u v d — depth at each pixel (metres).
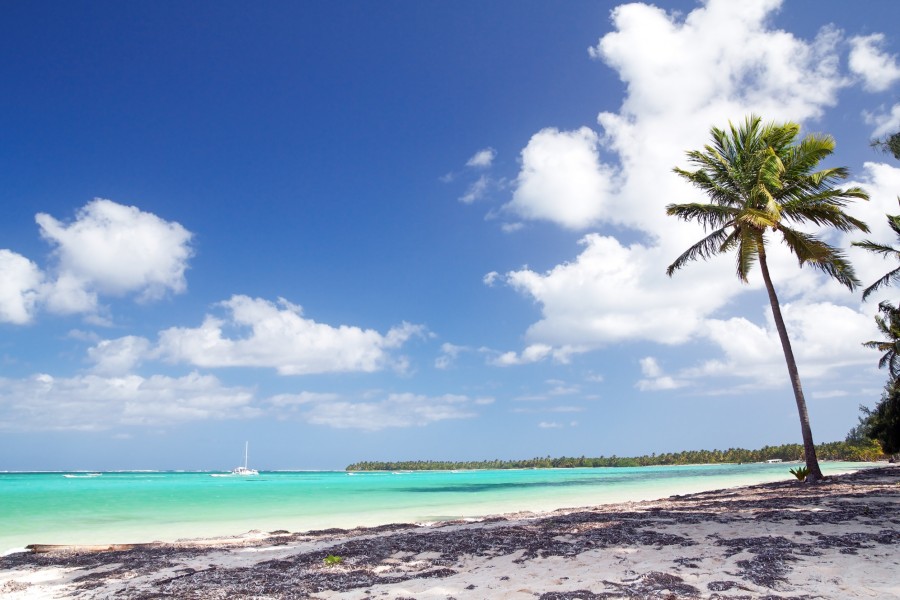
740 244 25.17
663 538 10.53
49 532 19.22
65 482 80.44
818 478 22.83
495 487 55.00
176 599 7.84
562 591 7.14
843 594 6.40
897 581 6.84
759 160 23.12
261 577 9.12
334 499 37.00
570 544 10.51
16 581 9.69
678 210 24.42
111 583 9.23
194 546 13.62
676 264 25.28
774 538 9.79
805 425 23.06
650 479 63.38
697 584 7.15
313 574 9.15
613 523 13.09
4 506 31.16
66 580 9.72
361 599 7.34
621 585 7.29
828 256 22.28
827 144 22.66
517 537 11.86
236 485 66.19
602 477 85.81
